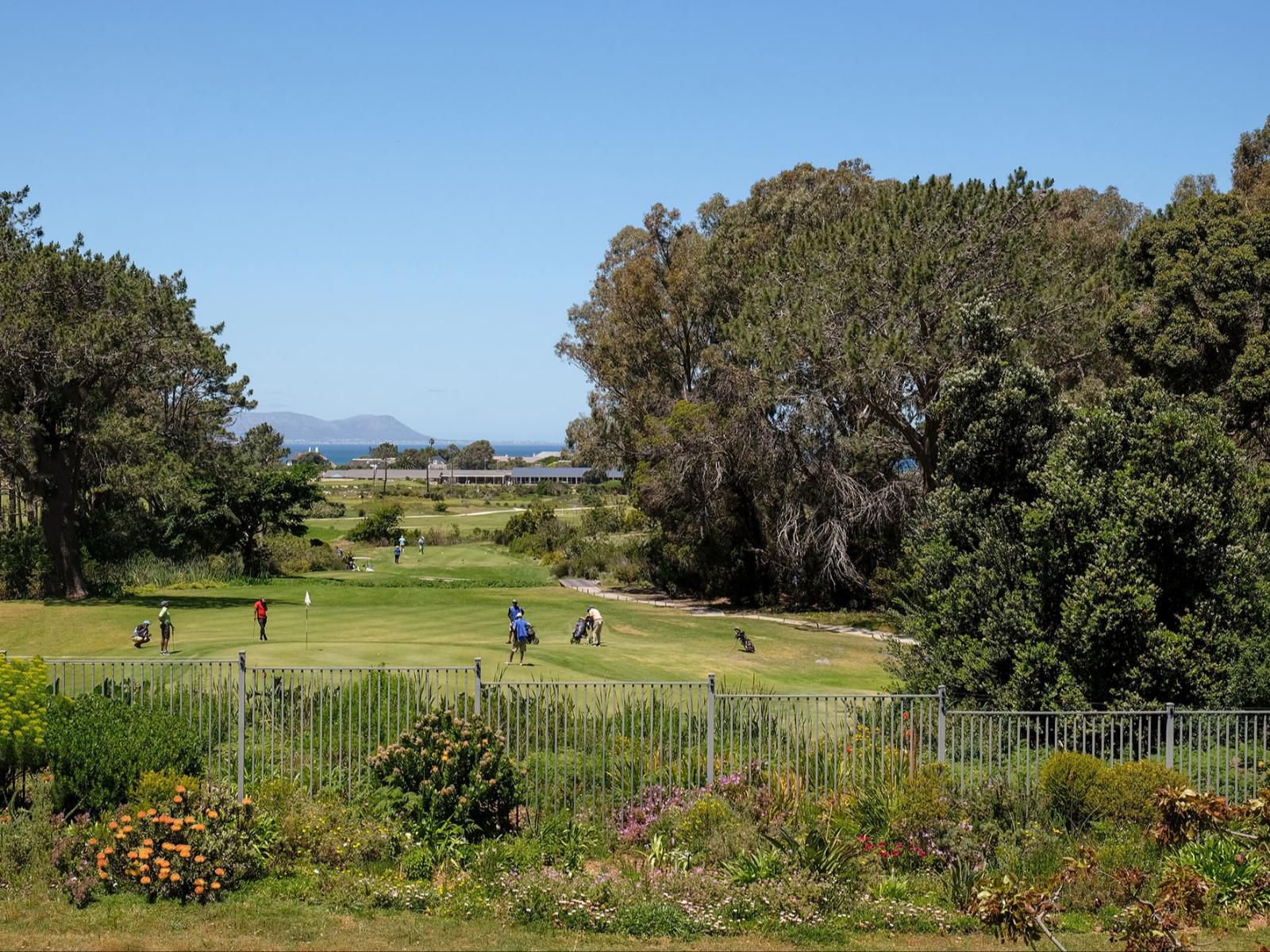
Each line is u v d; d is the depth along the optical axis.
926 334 38.19
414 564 72.38
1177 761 15.47
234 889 11.24
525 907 10.82
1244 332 33.44
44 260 41.62
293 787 13.13
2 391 41.75
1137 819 12.70
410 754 13.01
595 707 17.72
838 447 46.38
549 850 12.21
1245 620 17.94
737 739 15.91
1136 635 17.61
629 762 14.28
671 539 53.62
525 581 62.19
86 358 41.09
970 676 18.88
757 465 48.81
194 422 57.09
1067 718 14.95
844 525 46.09
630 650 32.12
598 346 63.53
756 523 52.88
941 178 40.75
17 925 10.12
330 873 11.55
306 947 9.77
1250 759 15.81
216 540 59.47
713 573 53.66
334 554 70.00
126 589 48.91
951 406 21.98
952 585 20.12
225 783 13.19
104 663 14.83
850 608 47.88
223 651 28.69
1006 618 18.72
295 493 61.75
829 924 10.70
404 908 10.96
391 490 168.00
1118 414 19.47
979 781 13.66
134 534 56.81
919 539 22.25
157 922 10.28
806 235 45.34
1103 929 10.64
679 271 57.56
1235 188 49.19
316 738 15.52
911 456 44.78
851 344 37.78
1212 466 18.50
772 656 32.94
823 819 12.70
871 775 13.48
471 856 12.02
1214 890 11.18
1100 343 36.47
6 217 46.47
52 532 44.41
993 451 21.14
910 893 11.44
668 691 18.03
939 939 10.52
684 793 13.45
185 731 13.64
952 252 38.34
